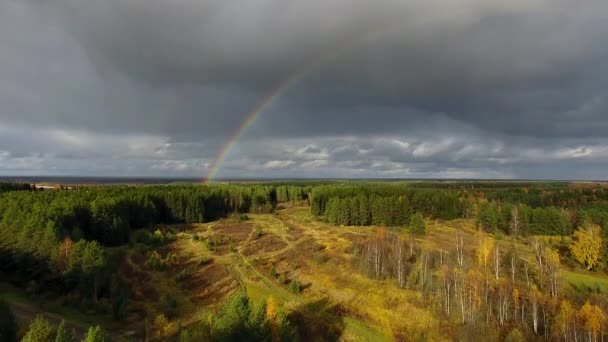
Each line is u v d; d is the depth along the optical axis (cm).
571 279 9550
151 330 7325
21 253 8588
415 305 8388
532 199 19962
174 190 19775
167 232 15062
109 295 8794
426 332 7488
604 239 10556
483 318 7444
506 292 7888
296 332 6681
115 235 12638
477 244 11462
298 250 12631
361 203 17050
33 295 7869
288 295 9169
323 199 19738
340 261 11162
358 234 14488
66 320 7044
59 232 9125
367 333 7531
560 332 6812
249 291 9375
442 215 17512
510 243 12625
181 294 9312
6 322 4447
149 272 10600
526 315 7631
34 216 9569
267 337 5491
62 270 8300
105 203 13212
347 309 8406
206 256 12175
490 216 14775
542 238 13162
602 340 6481
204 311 8338
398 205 16638
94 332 4138
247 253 12612
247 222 18212
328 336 7450
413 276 9656
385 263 10219
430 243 12294
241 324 5512
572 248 11019
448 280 8481
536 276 9225
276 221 18588
